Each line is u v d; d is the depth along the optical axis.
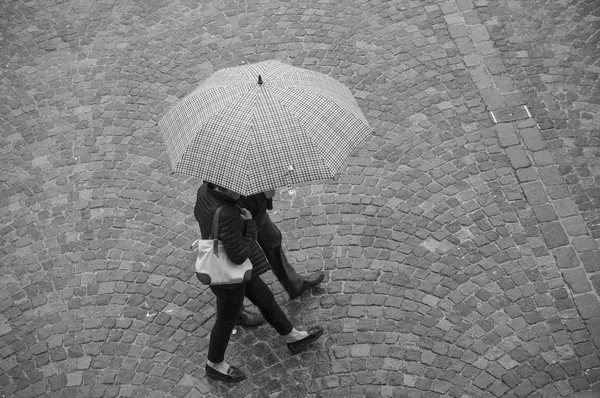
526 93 8.68
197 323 7.18
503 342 6.74
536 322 6.84
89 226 8.05
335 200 8.01
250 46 9.71
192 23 10.09
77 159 8.68
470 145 8.28
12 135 9.02
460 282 7.20
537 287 7.07
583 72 8.80
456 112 8.62
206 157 5.59
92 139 8.87
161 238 7.88
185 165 5.64
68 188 8.41
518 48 9.16
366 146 8.43
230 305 6.12
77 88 9.47
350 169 8.25
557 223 7.52
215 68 9.52
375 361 6.75
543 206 7.66
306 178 5.50
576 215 7.56
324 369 6.74
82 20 10.30
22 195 8.40
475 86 8.84
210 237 5.70
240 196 5.82
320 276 7.29
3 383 6.88
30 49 10.02
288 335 6.70
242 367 6.84
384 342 6.86
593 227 7.45
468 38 9.35
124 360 6.96
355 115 5.91
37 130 9.04
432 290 7.18
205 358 6.93
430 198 7.89
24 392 6.81
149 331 7.15
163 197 8.24
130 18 10.27
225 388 6.71
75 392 6.78
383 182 8.09
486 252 7.38
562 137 8.22
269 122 5.61
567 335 6.72
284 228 7.86
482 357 6.66
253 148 5.53
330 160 5.58
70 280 7.61
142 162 8.59
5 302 7.49
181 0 10.42
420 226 7.68
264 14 10.07
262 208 6.30
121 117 9.08
